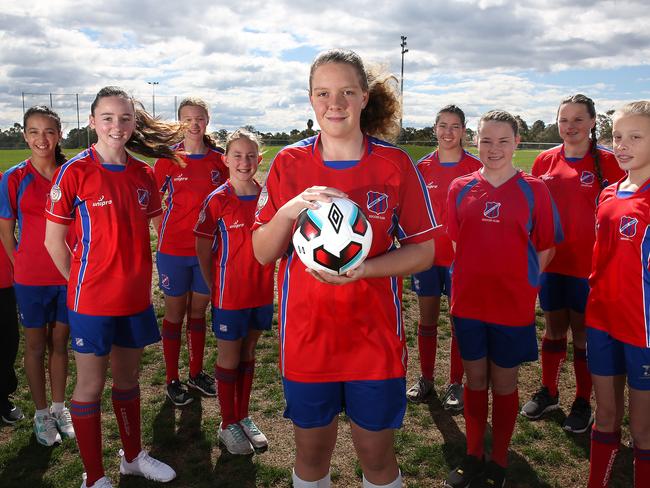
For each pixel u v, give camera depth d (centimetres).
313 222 206
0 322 418
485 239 331
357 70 210
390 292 230
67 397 462
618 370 312
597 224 320
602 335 314
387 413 227
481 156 340
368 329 224
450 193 360
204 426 424
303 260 211
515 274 325
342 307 222
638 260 292
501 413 336
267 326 415
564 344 445
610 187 324
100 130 317
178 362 521
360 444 234
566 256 423
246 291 388
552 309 439
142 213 333
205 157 500
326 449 242
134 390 349
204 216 403
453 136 474
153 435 409
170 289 477
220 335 390
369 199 221
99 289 316
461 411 449
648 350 291
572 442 400
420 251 225
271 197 232
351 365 226
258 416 440
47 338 417
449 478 345
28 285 385
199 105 492
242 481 355
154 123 389
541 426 425
